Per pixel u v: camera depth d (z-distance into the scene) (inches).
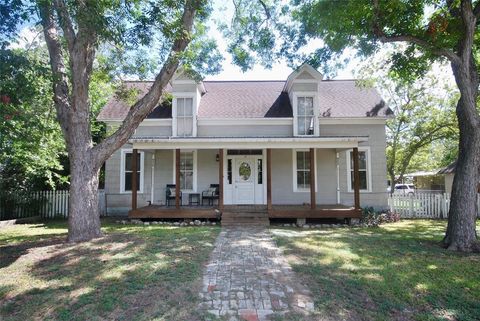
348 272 220.1
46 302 170.4
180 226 427.8
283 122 553.3
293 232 377.1
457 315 161.9
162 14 295.4
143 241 297.0
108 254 249.9
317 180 550.0
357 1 309.4
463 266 232.1
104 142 322.0
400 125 797.9
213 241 315.3
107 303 167.6
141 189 557.9
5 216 487.2
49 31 321.4
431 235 358.9
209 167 552.1
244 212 449.7
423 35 328.2
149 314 157.6
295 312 160.9
